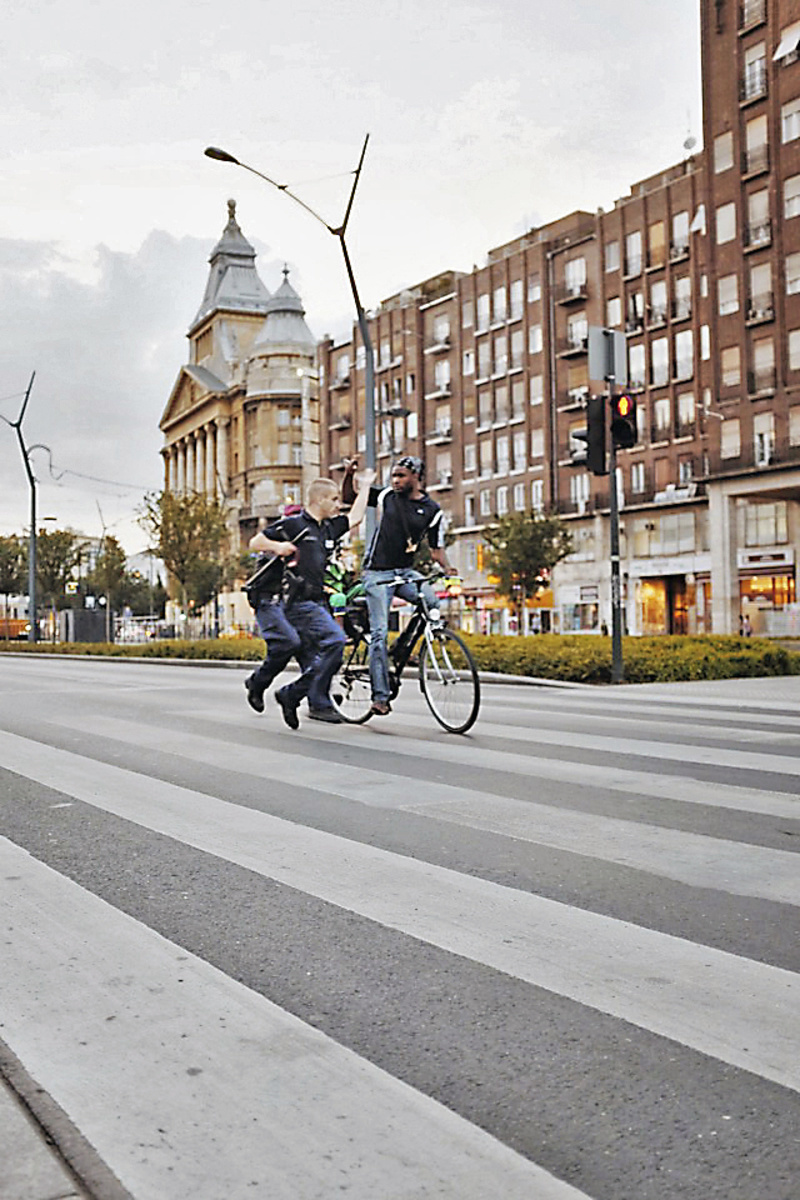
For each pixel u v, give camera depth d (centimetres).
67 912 375
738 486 4272
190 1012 284
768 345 4247
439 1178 205
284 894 395
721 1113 228
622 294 5316
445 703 866
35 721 1012
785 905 377
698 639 1834
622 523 5250
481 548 5506
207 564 6938
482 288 6256
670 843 468
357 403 7375
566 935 345
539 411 5831
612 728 891
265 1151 215
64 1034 271
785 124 4166
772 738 819
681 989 298
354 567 3203
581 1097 236
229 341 10088
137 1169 208
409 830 496
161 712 1085
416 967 317
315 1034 270
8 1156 211
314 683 901
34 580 4572
